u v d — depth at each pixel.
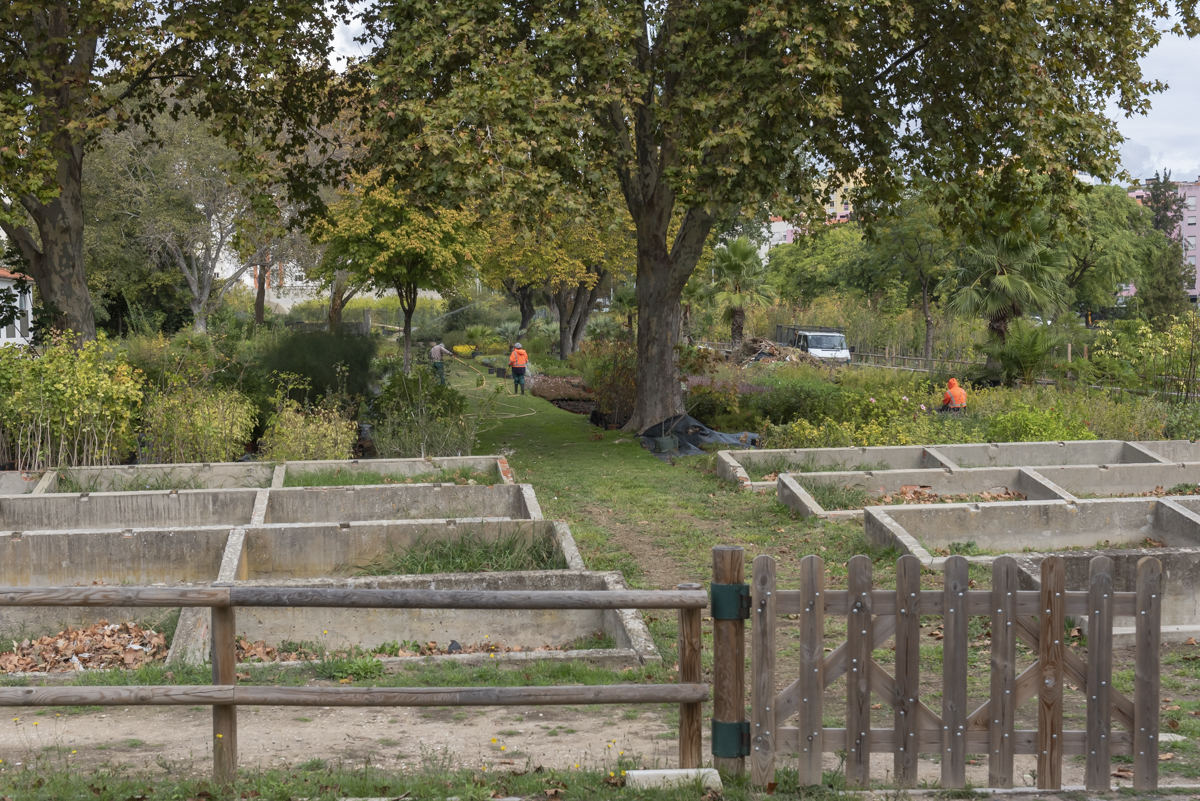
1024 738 4.28
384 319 57.53
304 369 19.25
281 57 15.22
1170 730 5.43
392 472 13.94
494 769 4.69
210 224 42.50
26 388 13.20
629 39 14.39
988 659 7.25
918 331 38.84
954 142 16.14
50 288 16.72
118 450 14.21
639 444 17.88
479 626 8.59
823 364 33.97
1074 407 18.30
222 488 12.25
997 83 15.22
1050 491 12.71
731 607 4.32
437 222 26.70
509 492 12.44
